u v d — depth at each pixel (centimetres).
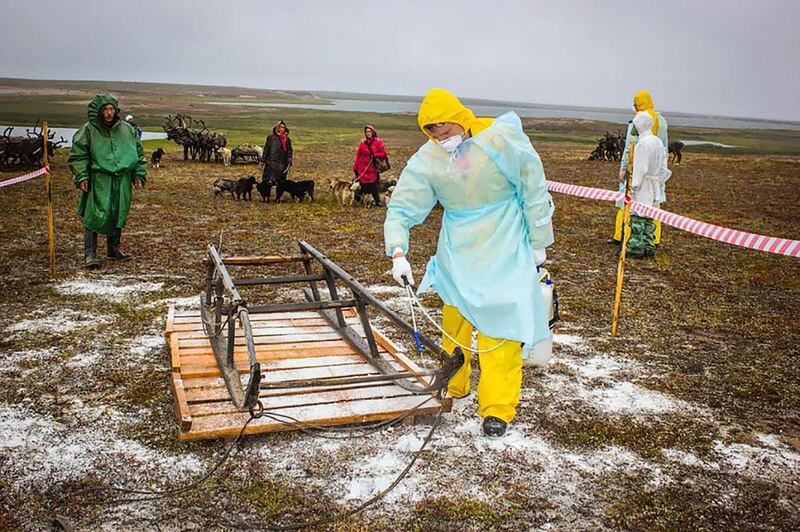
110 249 893
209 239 1076
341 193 1529
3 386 496
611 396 521
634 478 405
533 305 419
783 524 366
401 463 409
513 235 422
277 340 575
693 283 895
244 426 414
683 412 498
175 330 582
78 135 816
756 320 736
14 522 340
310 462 405
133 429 438
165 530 339
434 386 447
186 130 2514
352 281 531
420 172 428
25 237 1021
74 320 649
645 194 1006
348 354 552
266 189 1529
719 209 1706
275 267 920
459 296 429
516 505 372
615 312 662
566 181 2281
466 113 409
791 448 452
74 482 378
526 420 473
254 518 351
